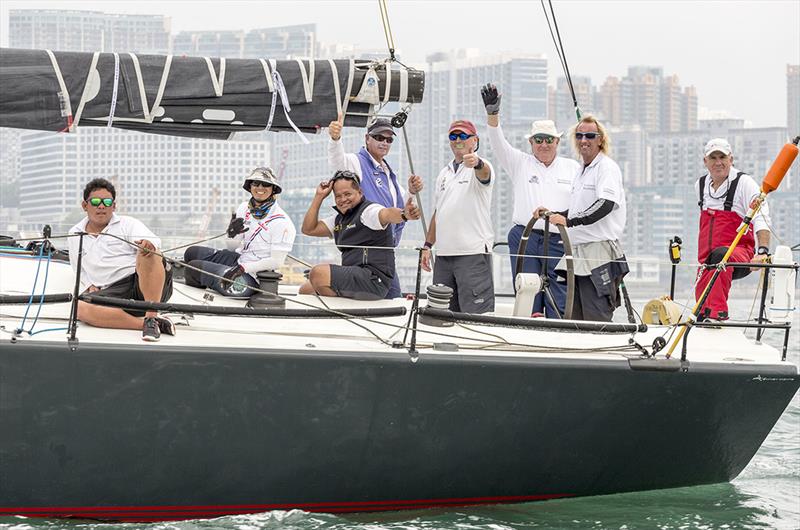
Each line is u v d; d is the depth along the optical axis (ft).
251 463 32.78
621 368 34.35
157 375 31.01
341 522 34.22
